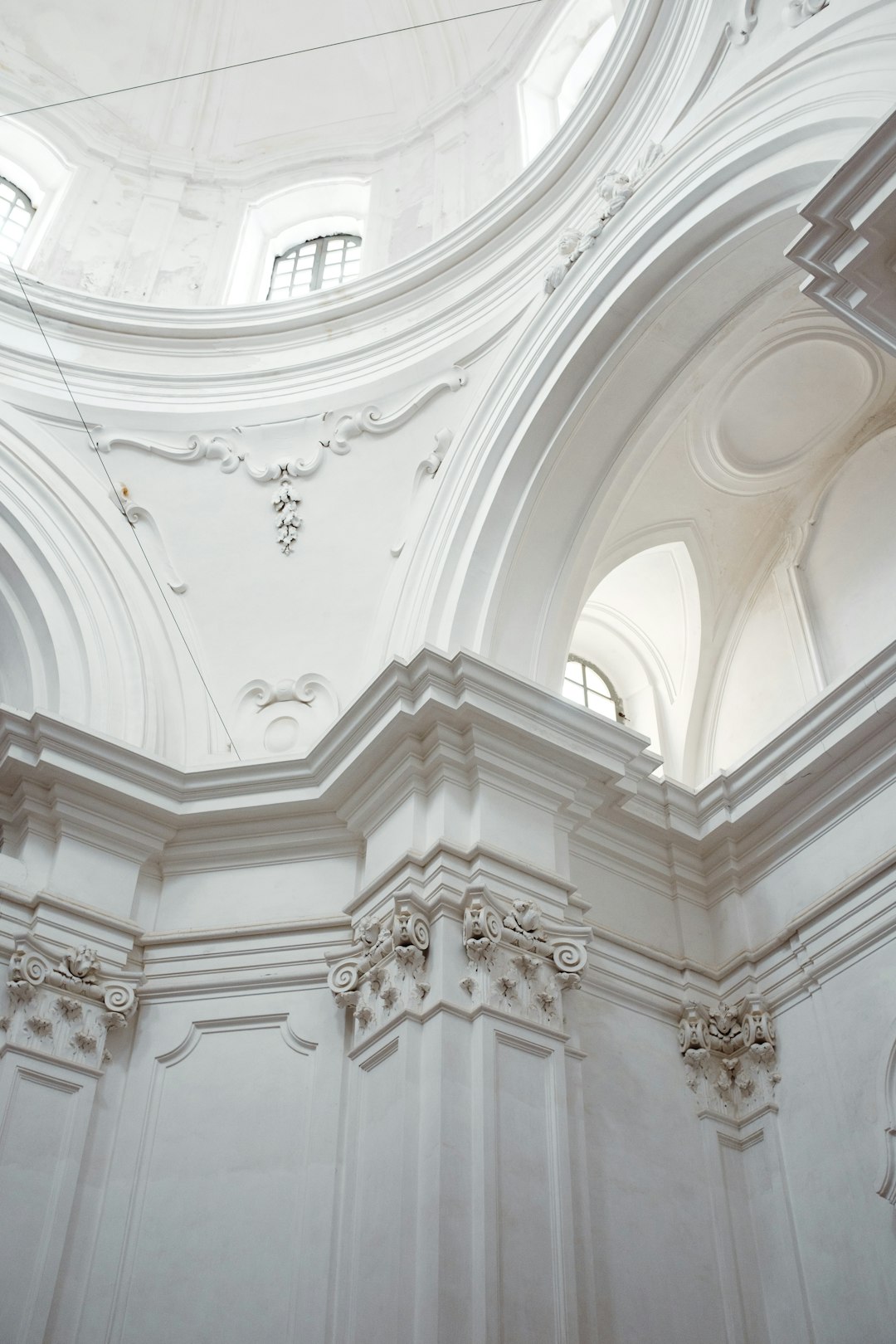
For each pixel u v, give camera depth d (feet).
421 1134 21.40
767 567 32.94
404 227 39.01
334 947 25.99
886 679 25.91
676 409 29.55
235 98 43.21
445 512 30.83
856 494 31.24
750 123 26.23
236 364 35.29
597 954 26.61
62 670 29.27
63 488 32.37
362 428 33.60
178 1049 25.23
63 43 41.91
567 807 26.78
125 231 39.83
